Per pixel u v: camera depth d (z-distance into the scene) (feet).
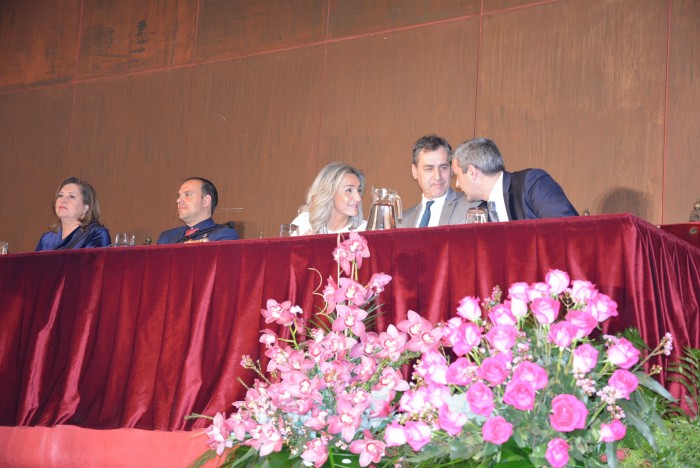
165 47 18.74
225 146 17.65
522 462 4.26
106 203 18.69
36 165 19.71
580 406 4.12
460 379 4.40
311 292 7.35
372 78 16.34
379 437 5.06
